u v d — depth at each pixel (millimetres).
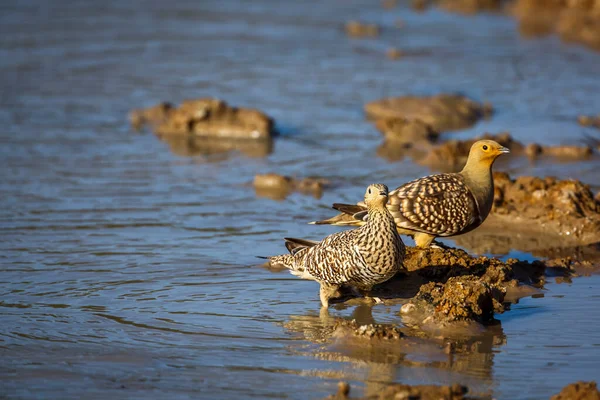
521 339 10570
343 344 10352
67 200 16797
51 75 28656
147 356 10031
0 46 32781
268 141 22312
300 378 9469
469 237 15047
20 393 9102
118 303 11734
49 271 12938
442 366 9781
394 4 46531
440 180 13266
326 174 19125
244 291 12305
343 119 24328
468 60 32219
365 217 12633
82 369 9680
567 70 30609
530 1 43062
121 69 29750
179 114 23062
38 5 42281
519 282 12664
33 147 20891
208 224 15500
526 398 9000
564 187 15828
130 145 21562
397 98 25312
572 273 13188
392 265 11234
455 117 24125
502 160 20188
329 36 36688
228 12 41938
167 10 41969
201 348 10273
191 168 19578
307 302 11930
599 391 8648
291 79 28906
